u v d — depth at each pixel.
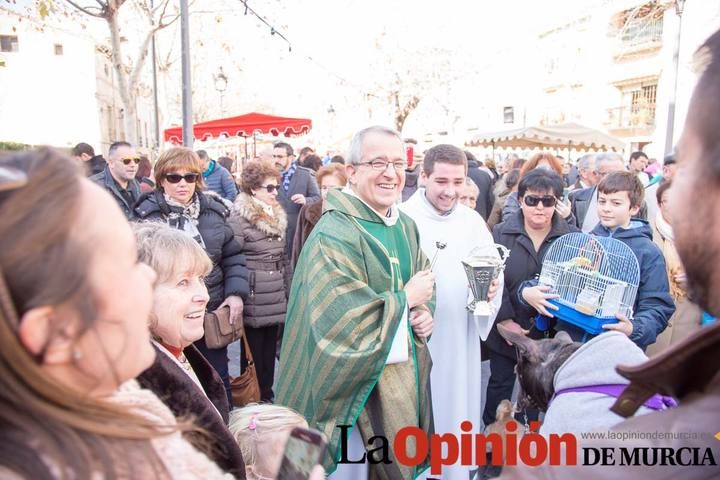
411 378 2.47
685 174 0.64
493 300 3.10
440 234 3.23
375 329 2.34
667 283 3.05
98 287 0.67
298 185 7.04
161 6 10.49
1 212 0.63
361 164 2.57
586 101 26.03
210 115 31.92
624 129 23.33
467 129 34.69
